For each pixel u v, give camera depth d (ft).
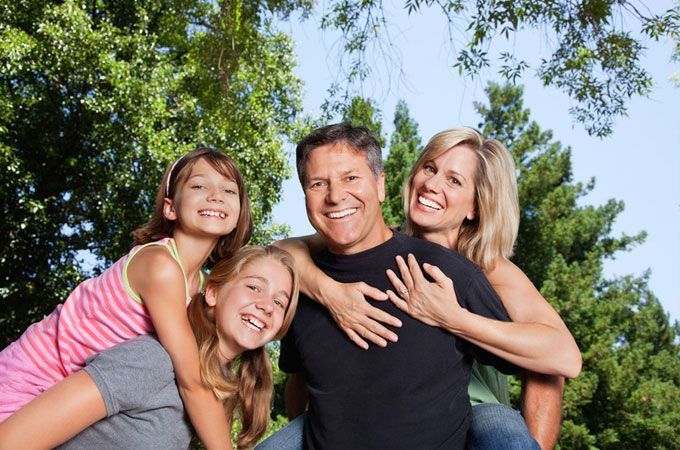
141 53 37.09
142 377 7.64
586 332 56.65
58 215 39.04
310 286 8.65
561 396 8.97
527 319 8.92
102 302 8.12
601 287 65.31
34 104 37.52
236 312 8.40
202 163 8.92
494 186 9.73
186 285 8.55
